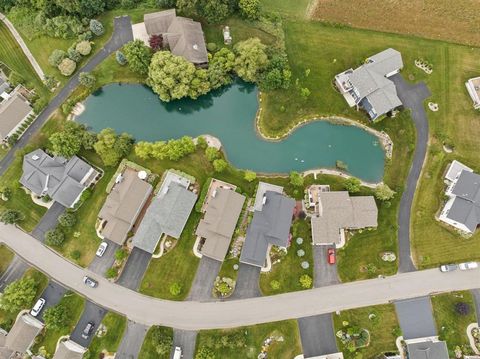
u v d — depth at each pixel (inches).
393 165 3284.9
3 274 3117.6
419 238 3129.9
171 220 3026.6
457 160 3265.3
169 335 2955.2
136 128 3472.0
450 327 2950.3
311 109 3415.4
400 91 3432.6
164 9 3639.3
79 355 2851.9
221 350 2928.2
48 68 3533.5
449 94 3422.7
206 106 3563.0
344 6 3651.6
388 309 3009.4
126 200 3043.8
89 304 3038.9
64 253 3142.2
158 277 3073.3
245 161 3346.5
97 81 3506.4
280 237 2972.4
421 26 3599.9
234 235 3122.5
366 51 3535.9
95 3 3491.6
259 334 2962.6
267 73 3373.5
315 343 2947.8
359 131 3400.6
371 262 3080.7
